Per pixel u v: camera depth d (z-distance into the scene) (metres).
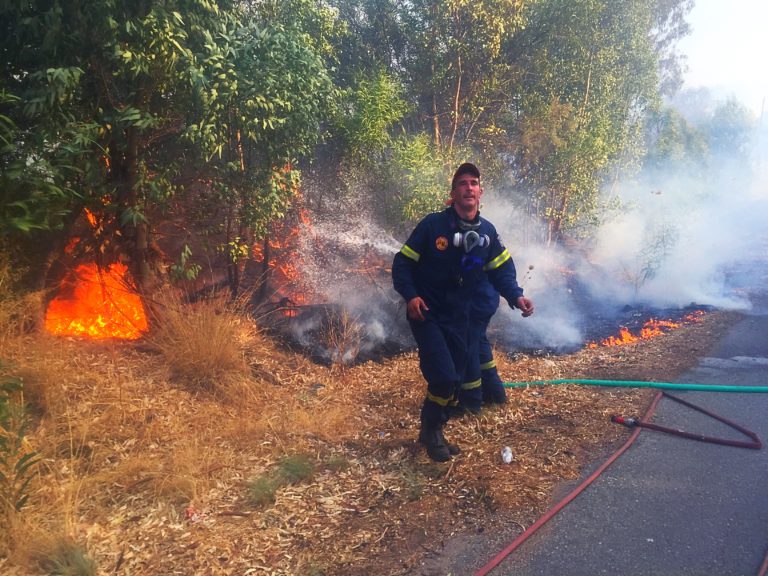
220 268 6.91
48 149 4.43
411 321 3.59
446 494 3.26
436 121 9.32
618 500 3.16
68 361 4.42
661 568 2.61
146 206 5.36
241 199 5.88
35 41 4.65
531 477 3.41
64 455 3.44
